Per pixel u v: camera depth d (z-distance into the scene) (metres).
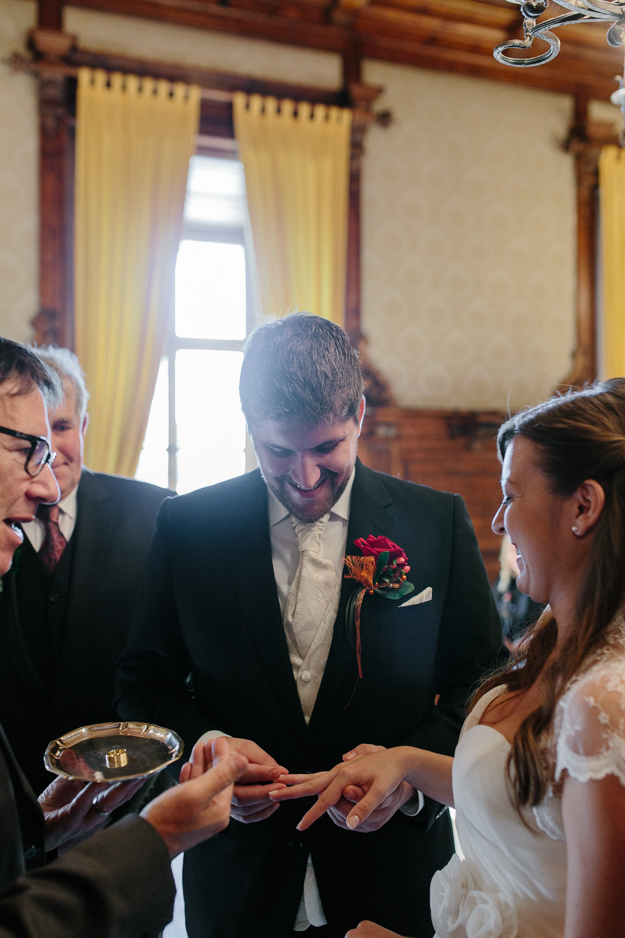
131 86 5.10
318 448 1.40
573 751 0.88
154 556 1.63
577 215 6.29
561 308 6.24
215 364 6.02
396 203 5.80
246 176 5.37
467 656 1.58
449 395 5.93
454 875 1.17
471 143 5.98
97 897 0.87
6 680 1.92
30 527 1.98
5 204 4.97
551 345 6.21
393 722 1.49
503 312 6.07
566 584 1.06
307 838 1.45
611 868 0.83
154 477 5.83
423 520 1.61
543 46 5.85
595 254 6.34
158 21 5.22
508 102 6.09
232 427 6.04
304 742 1.46
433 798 1.35
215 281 6.13
